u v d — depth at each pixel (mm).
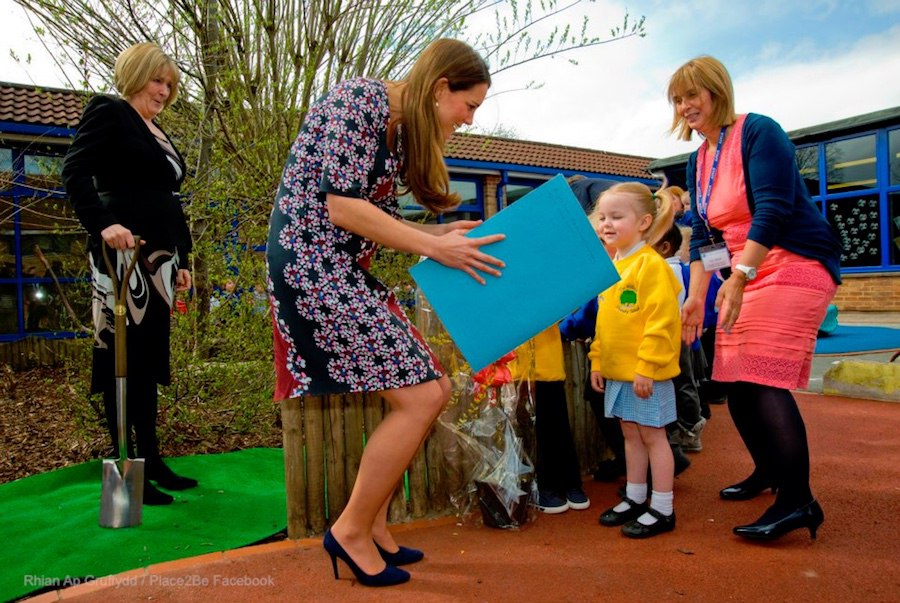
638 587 1935
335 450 2457
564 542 2328
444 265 1987
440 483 2670
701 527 2422
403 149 2008
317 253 1931
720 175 2477
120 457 2520
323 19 4578
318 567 2139
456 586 1975
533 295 1988
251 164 4379
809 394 4863
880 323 10516
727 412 4430
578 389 3232
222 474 3236
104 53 4406
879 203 12977
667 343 2365
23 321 9492
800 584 1916
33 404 5348
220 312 3916
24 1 3979
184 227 3066
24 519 2594
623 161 19453
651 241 2668
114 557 2248
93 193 2611
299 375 1970
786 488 2225
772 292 2289
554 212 2020
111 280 2740
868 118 12633
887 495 2662
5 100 9023
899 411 4176
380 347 1902
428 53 1954
